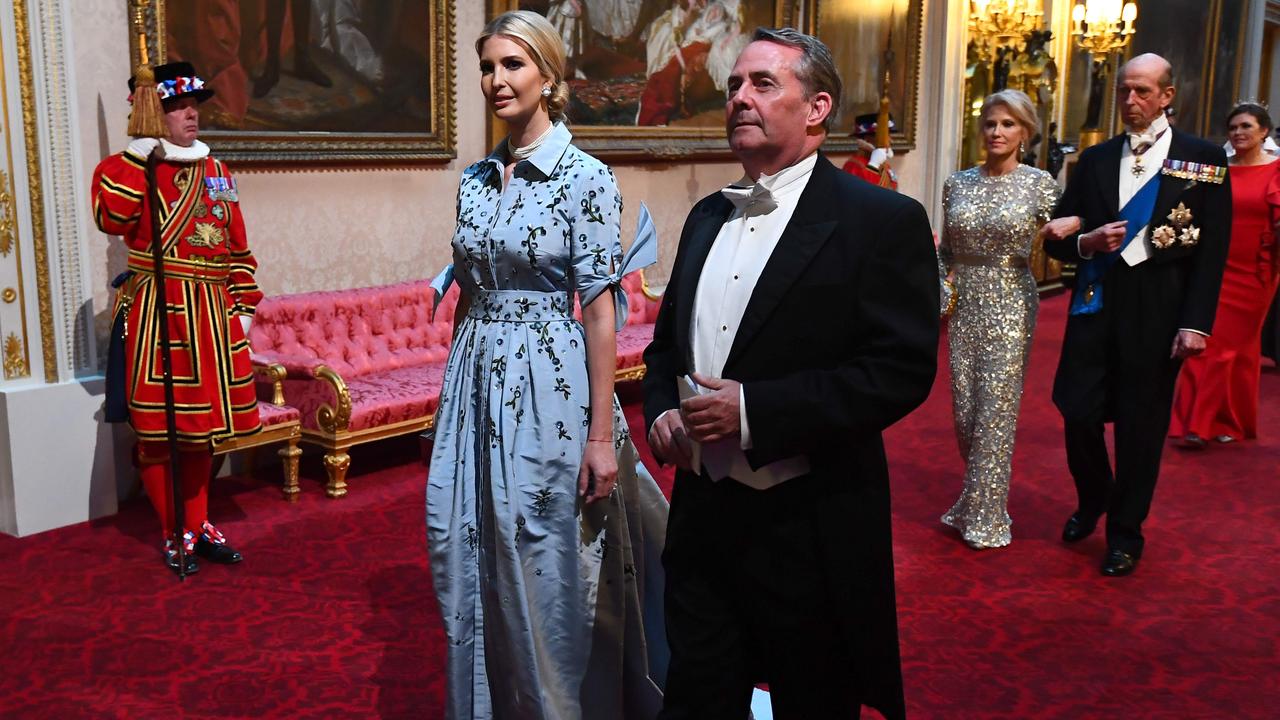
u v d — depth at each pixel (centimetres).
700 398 187
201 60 509
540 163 249
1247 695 320
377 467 557
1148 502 416
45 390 450
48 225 449
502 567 246
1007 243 428
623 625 256
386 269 614
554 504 249
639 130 753
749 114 194
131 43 478
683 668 208
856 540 195
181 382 406
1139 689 323
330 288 584
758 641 208
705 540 206
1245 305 606
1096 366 415
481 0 642
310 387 498
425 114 616
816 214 194
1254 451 608
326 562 418
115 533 452
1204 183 388
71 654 335
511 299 254
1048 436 634
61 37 444
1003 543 447
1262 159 608
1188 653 348
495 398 249
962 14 1038
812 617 198
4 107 434
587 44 706
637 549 263
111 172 394
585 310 251
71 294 460
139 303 405
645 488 266
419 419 532
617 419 259
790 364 194
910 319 186
